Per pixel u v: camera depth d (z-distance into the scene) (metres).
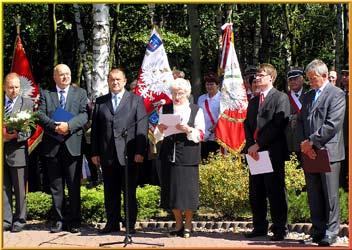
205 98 10.57
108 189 8.31
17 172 8.51
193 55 15.61
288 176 8.88
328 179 7.14
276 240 7.67
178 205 7.88
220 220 9.05
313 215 7.38
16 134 8.44
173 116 7.79
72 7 17.33
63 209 8.52
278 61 22.66
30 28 17.77
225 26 11.26
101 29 10.36
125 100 8.32
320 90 7.25
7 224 8.53
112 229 8.34
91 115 9.08
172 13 22.28
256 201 7.91
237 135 10.20
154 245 7.41
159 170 8.10
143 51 21.12
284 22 21.30
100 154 8.32
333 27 22.45
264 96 7.77
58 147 8.41
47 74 19.12
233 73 10.42
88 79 15.91
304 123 7.31
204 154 10.41
